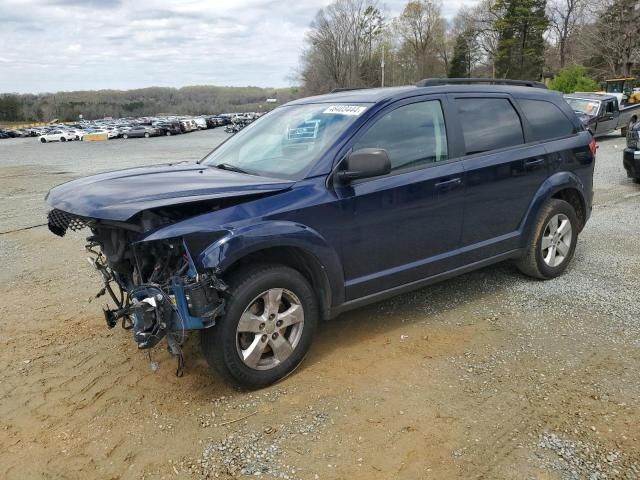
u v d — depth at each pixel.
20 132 69.75
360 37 79.75
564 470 2.65
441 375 3.56
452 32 83.06
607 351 3.79
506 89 4.85
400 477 2.64
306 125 4.07
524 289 5.00
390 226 3.88
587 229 7.11
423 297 4.91
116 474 2.75
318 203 3.51
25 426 3.17
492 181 4.46
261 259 3.47
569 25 65.69
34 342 4.26
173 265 3.29
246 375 3.35
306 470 2.71
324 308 3.74
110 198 3.10
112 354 4.02
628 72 50.03
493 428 2.99
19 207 10.72
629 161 9.76
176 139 45.16
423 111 4.16
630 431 2.92
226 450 2.89
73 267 6.25
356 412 3.18
